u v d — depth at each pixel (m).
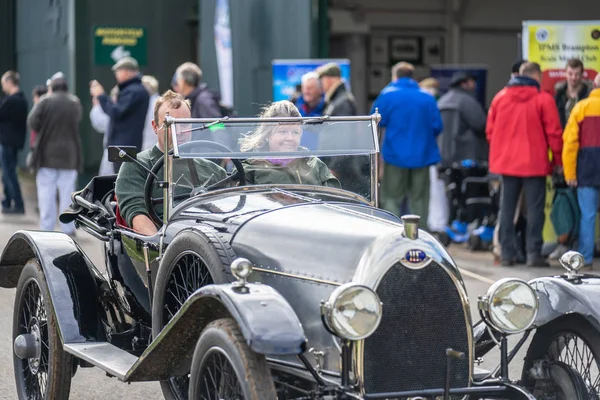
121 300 10.56
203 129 9.41
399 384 7.71
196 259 8.82
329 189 9.56
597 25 20.25
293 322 7.28
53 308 9.77
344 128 9.78
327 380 7.52
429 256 7.73
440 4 39.50
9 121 27.38
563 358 9.02
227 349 7.47
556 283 8.73
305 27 26.86
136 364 8.34
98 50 30.67
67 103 23.38
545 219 20.70
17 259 11.00
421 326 7.75
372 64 39.34
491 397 8.01
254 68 29.31
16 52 37.84
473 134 22.61
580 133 18.69
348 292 7.26
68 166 23.45
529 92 19.02
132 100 22.42
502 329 7.92
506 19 39.75
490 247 21.77
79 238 22.59
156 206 10.36
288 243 8.21
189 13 31.81
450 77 28.45
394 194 21.19
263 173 9.61
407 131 20.84
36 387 10.57
